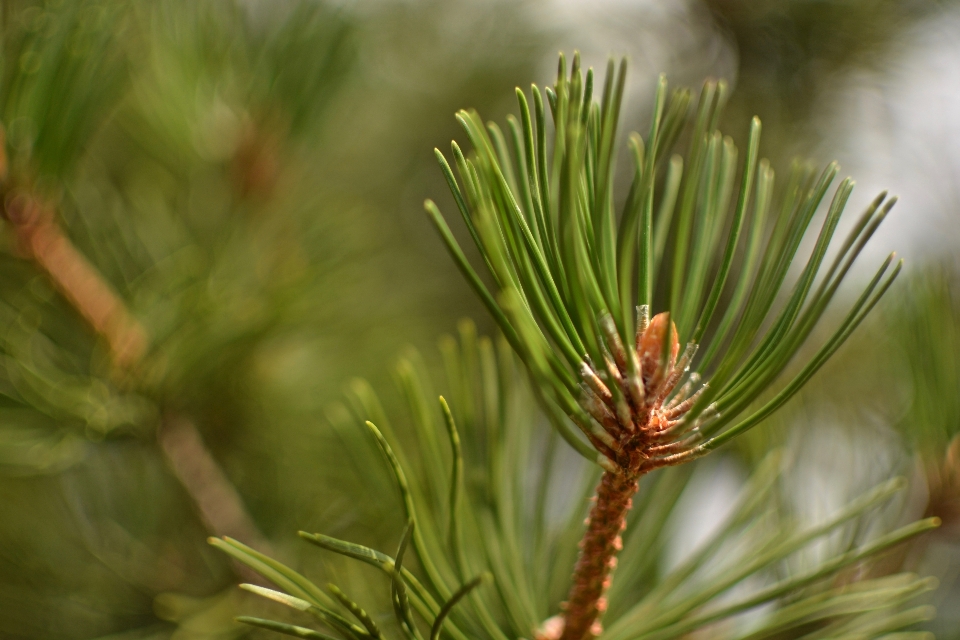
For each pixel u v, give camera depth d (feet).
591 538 1.26
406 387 1.35
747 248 1.25
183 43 1.90
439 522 1.36
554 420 1.20
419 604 1.25
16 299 1.68
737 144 2.76
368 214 2.46
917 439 1.60
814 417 1.73
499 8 3.36
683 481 1.44
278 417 2.01
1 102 1.49
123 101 1.86
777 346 1.22
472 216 1.19
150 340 1.67
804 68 2.91
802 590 1.47
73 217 1.78
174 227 2.01
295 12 1.97
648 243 1.24
